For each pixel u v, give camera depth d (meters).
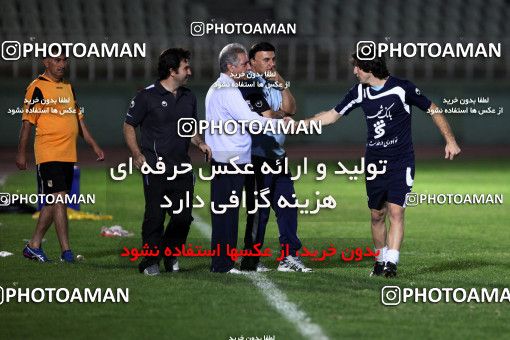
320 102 127.25
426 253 41.22
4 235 46.00
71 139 37.72
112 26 135.38
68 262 37.53
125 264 37.12
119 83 121.69
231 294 30.52
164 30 136.50
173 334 25.12
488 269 36.56
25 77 118.44
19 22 133.50
